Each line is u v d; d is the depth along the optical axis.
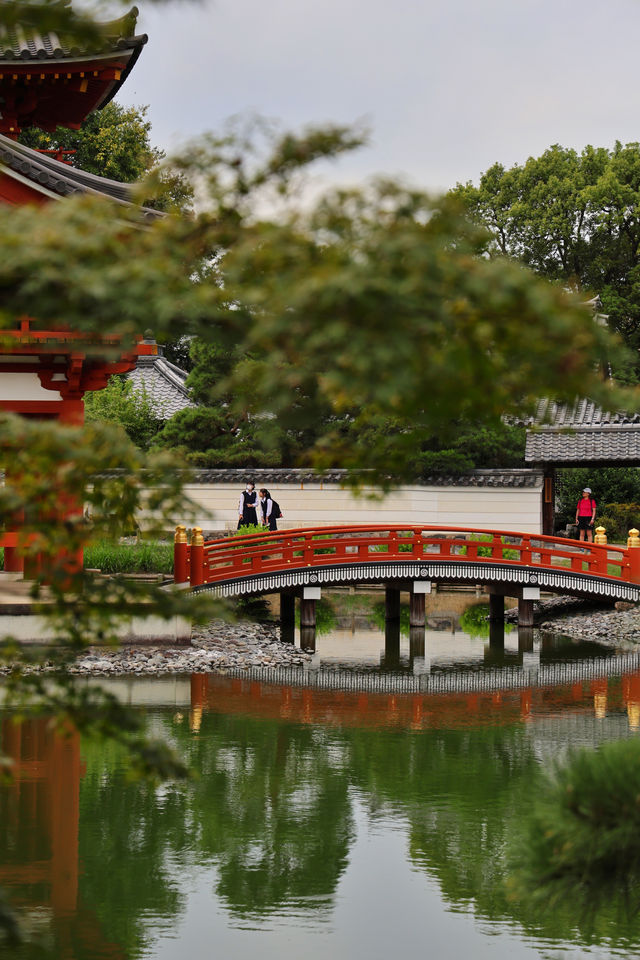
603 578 31.14
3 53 21.67
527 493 43.94
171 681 24.00
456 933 10.61
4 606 22.41
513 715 21.44
